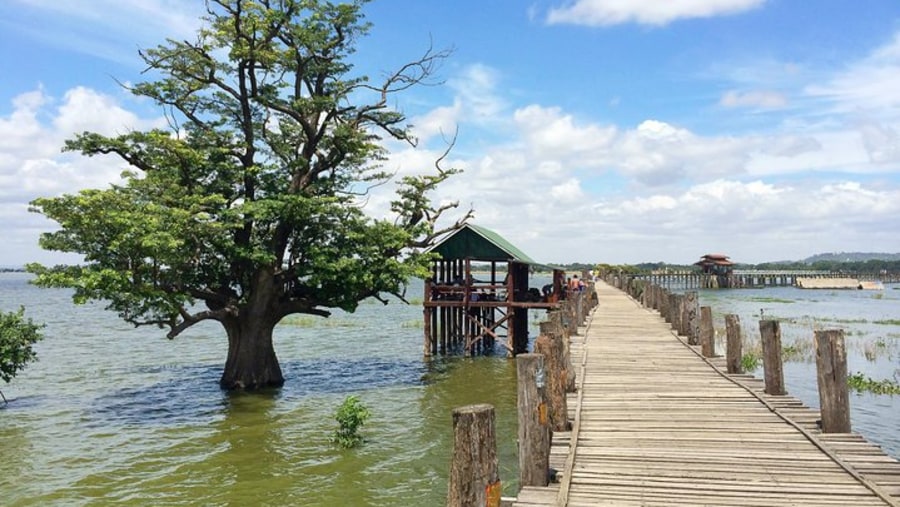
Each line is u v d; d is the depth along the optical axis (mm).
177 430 15367
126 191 18219
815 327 34125
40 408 17734
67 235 16469
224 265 20500
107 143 18297
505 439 14156
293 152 21734
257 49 19562
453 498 4629
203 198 18219
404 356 27781
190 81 20594
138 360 26750
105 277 15977
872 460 7332
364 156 21688
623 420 9328
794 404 10070
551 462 7473
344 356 27750
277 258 20641
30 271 15883
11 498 10984
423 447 13781
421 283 130125
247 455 13320
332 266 19516
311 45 20469
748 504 6195
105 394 19656
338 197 20250
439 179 23594
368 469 12359
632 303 34031
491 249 27328
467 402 18406
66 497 11047
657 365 13977
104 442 14359
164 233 16219
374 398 18984
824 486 6629
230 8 19406
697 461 7469
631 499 6348
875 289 92875
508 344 27109
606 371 13266
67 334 36469
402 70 23078
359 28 21172
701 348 15609
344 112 21953
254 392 19906
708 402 10430
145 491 11320
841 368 8453
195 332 38125
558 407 8758
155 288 17438
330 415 16797
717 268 97125
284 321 43344
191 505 10664
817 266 160375
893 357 23688
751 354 22500
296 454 13367
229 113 21047
